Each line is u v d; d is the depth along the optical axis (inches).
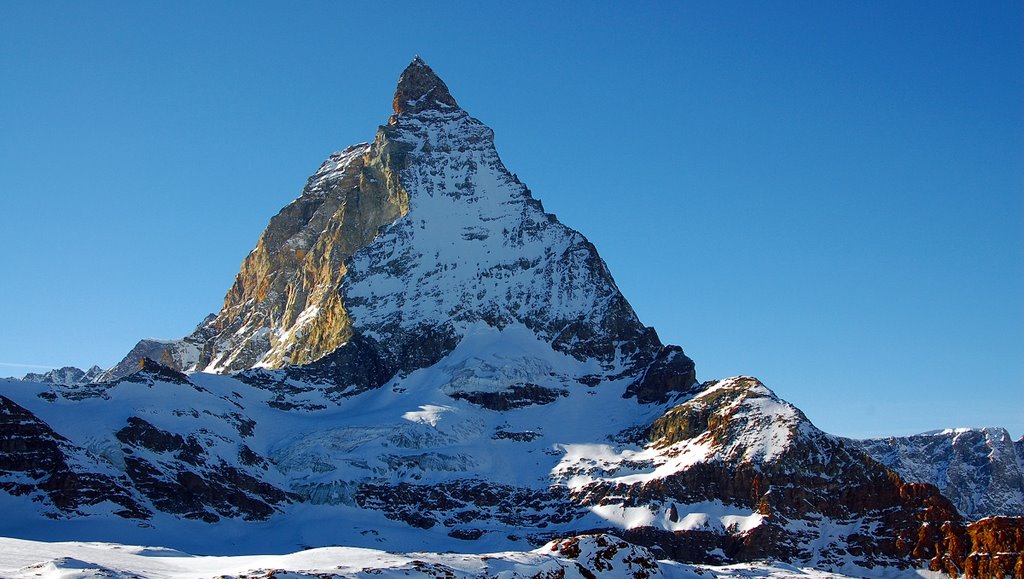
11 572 7352.4
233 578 7455.7
